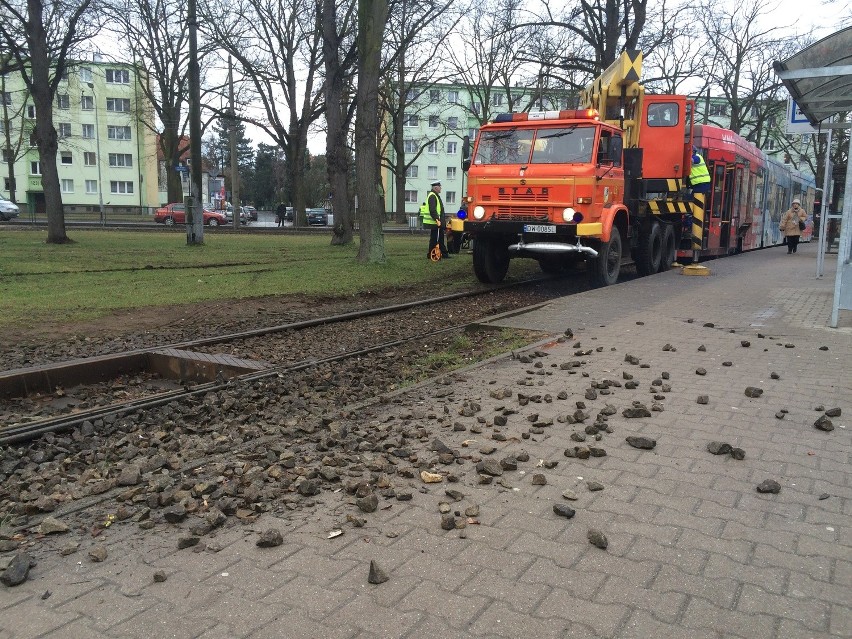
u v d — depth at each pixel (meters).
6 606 2.90
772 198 28.78
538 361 7.24
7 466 4.82
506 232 13.46
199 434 5.57
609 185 13.50
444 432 5.10
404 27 26.17
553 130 13.43
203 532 3.55
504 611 2.85
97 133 72.12
